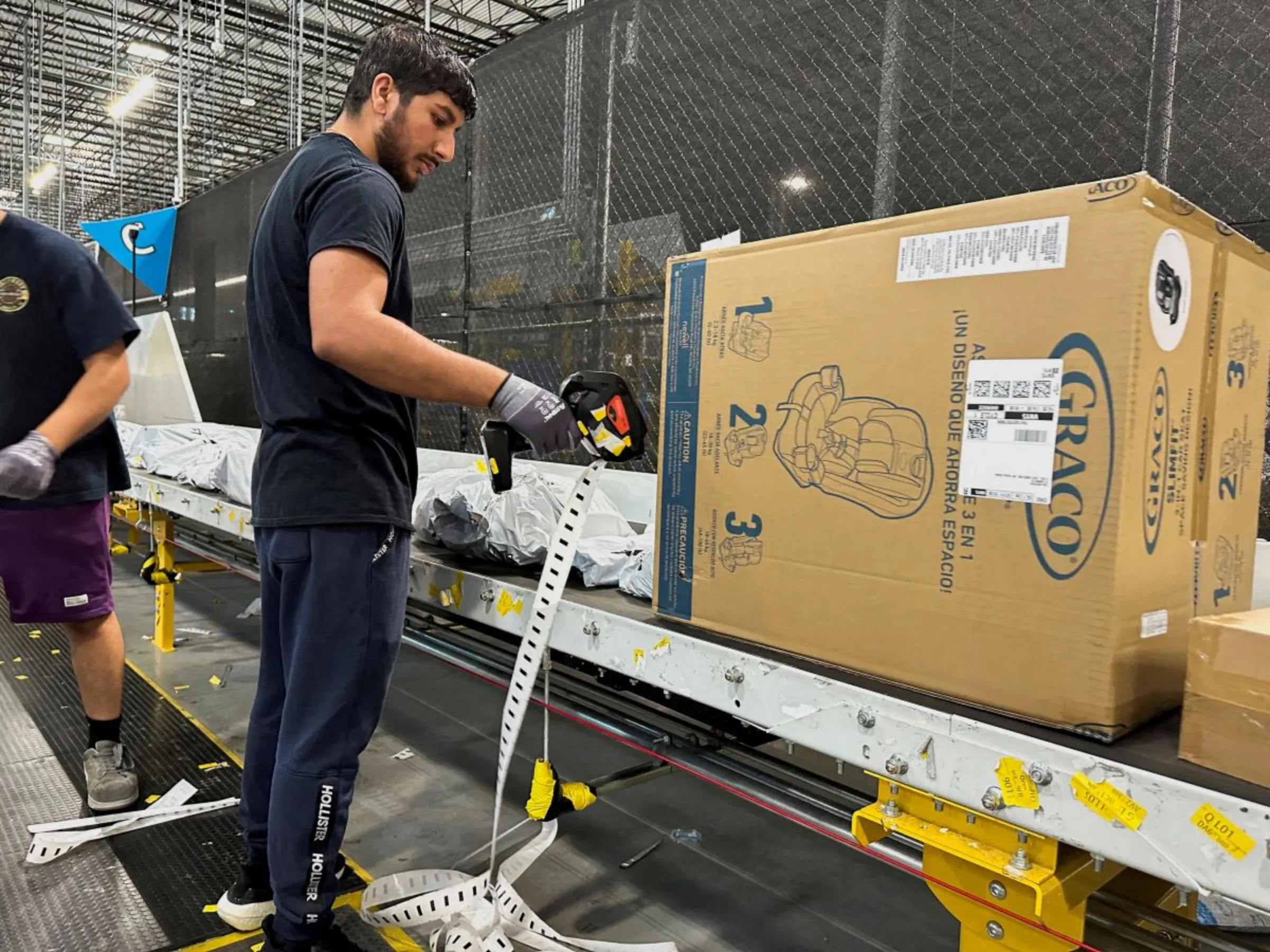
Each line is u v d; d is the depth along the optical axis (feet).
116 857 5.62
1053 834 2.52
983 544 2.77
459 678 10.12
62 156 23.54
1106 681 2.50
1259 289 3.20
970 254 2.77
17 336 5.54
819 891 5.75
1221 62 5.20
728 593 3.67
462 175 10.59
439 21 23.27
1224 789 2.22
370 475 3.99
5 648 10.16
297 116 17.03
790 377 3.37
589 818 6.67
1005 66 6.10
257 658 10.48
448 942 4.45
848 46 6.92
